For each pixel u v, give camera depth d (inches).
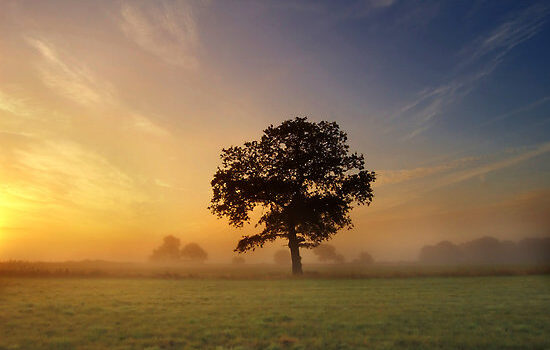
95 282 1190.3
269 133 1720.0
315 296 818.2
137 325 477.4
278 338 403.2
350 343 380.2
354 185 1660.9
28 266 1567.4
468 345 367.9
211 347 369.1
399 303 690.2
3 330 442.0
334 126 1731.1
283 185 1633.9
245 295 841.5
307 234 1839.3
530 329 443.2
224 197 1711.4
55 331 438.3
